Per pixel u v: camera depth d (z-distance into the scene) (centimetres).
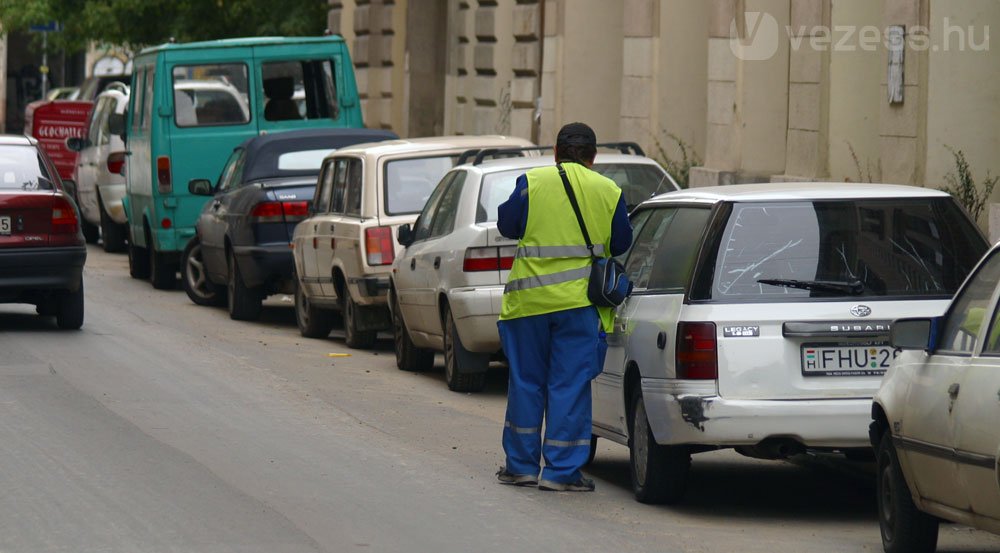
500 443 3506
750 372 2670
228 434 3447
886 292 2719
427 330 4481
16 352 4662
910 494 2414
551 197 2969
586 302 2953
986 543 2641
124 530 2484
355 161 5122
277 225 5712
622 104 7656
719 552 2484
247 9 11469
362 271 4947
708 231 2769
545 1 8425
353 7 11700
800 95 5953
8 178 5006
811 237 2753
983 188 4862
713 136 6694
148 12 11644
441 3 10856
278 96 6919
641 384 2848
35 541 2400
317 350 5159
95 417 3581
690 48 7381
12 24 13825
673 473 2833
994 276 2289
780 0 6378
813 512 2895
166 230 6850
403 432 3606
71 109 10600
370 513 2683
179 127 6844
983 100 4869
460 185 4319
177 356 4722
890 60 5153
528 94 8681
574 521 2698
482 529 2588
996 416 2128
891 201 2797
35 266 4966
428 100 10900
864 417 2659
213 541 2423
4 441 3259
